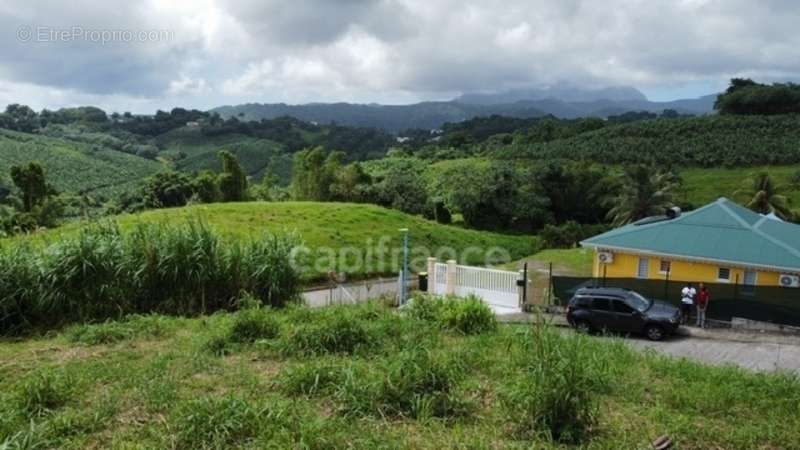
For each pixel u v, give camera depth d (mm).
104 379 7785
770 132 78750
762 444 6375
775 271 20781
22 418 6340
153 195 55406
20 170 46500
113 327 10297
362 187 59062
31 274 11234
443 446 5820
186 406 6461
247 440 5855
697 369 9398
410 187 59594
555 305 22156
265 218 38281
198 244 12703
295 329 9430
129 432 6152
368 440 5840
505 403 6762
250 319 9891
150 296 12273
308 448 5605
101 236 12586
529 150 90250
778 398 7891
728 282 21406
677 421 6762
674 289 20859
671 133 85688
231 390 7219
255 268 13211
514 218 58969
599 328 18234
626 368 9141
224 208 40594
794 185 60438
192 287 12633
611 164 78000
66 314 11383
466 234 46312
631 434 6355
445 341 10461
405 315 12109
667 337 17828
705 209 25094
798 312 18672
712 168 71688
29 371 8188
